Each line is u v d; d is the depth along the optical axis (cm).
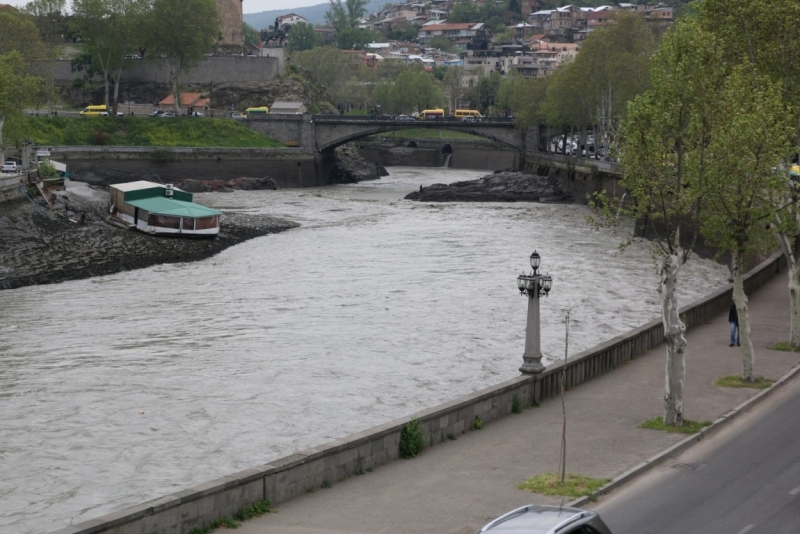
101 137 19125
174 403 4828
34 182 11269
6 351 5884
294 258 9931
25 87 12962
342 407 4791
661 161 3944
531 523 1972
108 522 2448
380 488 3092
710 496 2975
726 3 5588
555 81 18450
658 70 4000
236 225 11856
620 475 3184
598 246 10875
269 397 4944
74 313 7062
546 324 6675
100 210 11700
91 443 4222
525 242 11181
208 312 7119
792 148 4631
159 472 3878
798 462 3284
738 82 4125
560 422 3916
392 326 6662
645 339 5328
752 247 4497
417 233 12019
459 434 3747
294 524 2767
